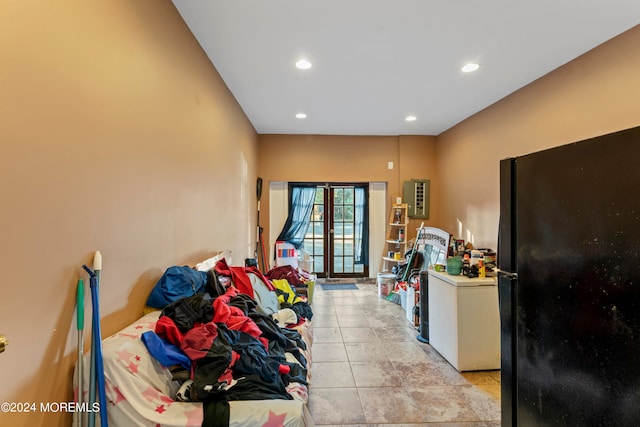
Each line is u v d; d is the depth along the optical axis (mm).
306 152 5465
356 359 2859
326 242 5746
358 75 2963
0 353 856
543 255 1060
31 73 943
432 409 2137
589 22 2076
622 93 2195
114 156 1354
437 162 5410
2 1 857
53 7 1022
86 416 1092
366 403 2195
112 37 1335
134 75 1507
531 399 1120
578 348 923
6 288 875
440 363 2803
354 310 4266
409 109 3988
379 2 1898
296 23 2125
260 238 5191
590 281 883
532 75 2934
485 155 3906
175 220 1979
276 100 3666
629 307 777
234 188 3555
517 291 1191
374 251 5703
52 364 1035
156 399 1186
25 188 928
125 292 1446
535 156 1094
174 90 1950
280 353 1899
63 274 1075
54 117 1031
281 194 5598
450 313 2779
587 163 892
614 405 813
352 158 5508
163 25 1798
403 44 2398
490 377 2578
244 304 2064
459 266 2945
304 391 1680
